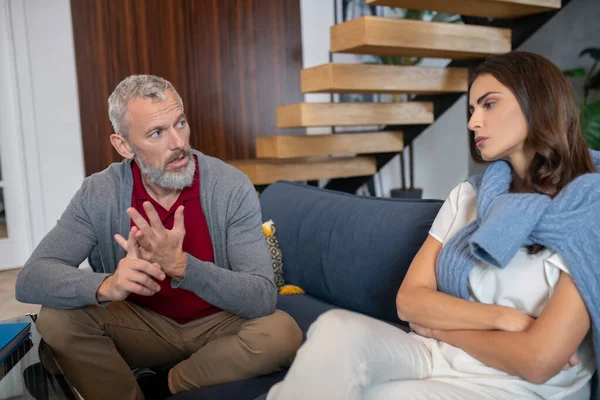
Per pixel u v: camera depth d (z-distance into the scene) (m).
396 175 5.18
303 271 1.95
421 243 1.52
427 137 5.29
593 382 1.03
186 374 1.41
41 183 3.85
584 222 0.95
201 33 4.14
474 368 1.01
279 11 4.40
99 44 3.85
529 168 1.07
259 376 1.38
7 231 3.85
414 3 3.24
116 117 1.43
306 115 3.50
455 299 1.07
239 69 4.30
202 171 1.55
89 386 1.39
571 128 1.04
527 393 0.96
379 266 1.61
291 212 2.10
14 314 2.88
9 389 1.10
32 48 3.71
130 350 1.49
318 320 0.99
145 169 1.44
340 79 3.32
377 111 3.77
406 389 0.94
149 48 3.98
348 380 0.87
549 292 0.99
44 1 3.70
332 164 4.10
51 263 1.37
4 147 3.77
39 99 3.77
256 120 4.42
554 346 0.91
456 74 3.76
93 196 1.50
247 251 1.47
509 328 0.97
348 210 1.84
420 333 1.13
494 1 3.24
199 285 1.30
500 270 1.05
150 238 1.22
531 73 1.04
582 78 4.64
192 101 4.16
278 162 3.86
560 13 4.77
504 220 0.98
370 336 0.96
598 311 0.92
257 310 1.38
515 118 1.05
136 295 1.50
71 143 3.88
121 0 3.87
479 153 1.22
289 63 4.49
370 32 3.10
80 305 1.31
